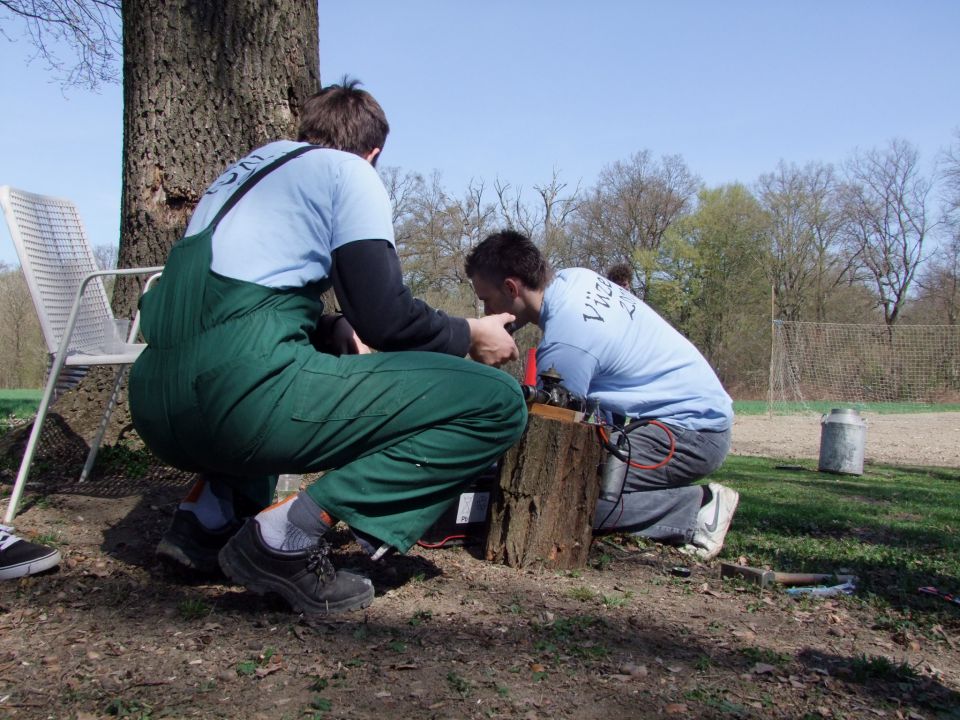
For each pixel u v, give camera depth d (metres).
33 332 26.14
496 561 3.12
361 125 2.58
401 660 2.11
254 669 2.01
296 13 4.51
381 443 2.33
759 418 23.11
